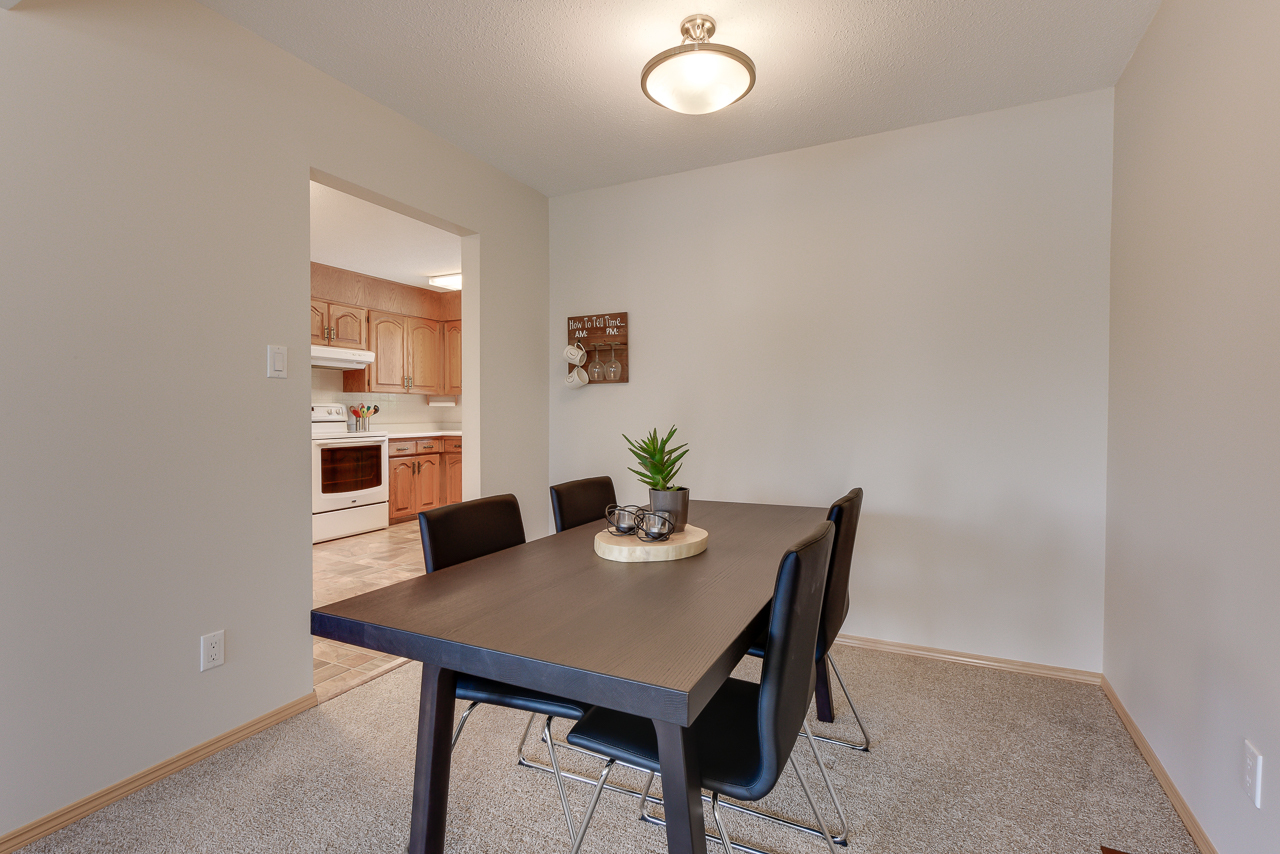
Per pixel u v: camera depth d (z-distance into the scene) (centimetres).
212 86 180
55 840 144
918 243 255
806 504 278
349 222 371
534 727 202
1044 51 201
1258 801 118
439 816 131
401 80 220
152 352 165
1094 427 228
